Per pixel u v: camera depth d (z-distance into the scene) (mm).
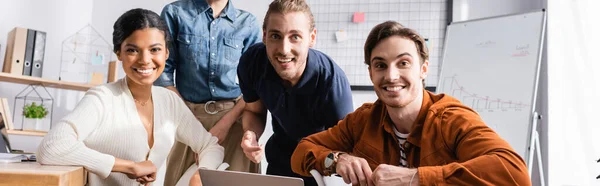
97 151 1639
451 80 3305
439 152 1600
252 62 2211
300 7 1934
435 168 1449
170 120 1904
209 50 2545
